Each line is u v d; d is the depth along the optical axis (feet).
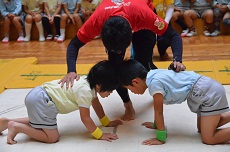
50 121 5.97
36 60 11.68
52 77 9.70
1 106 7.80
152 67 7.75
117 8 5.94
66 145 5.93
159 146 5.75
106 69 5.82
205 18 14.99
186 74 5.83
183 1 15.24
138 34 7.38
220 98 5.57
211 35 14.89
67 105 5.98
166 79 5.66
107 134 6.17
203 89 5.59
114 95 8.25
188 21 15.06
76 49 6.33
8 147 5.91
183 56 11.76
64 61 11.86
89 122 6.00
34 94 5.94
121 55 6.06
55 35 15.99
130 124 6.72
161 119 5.73
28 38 15.96
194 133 6.19
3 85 9.11
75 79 6.08
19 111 7.47
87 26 6.06
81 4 16.02
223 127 6.26
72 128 6.63
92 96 5.91
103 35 5.49
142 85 5.88
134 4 6.00
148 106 7.57
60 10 16.06
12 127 6.03
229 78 8.89
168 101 5.82
